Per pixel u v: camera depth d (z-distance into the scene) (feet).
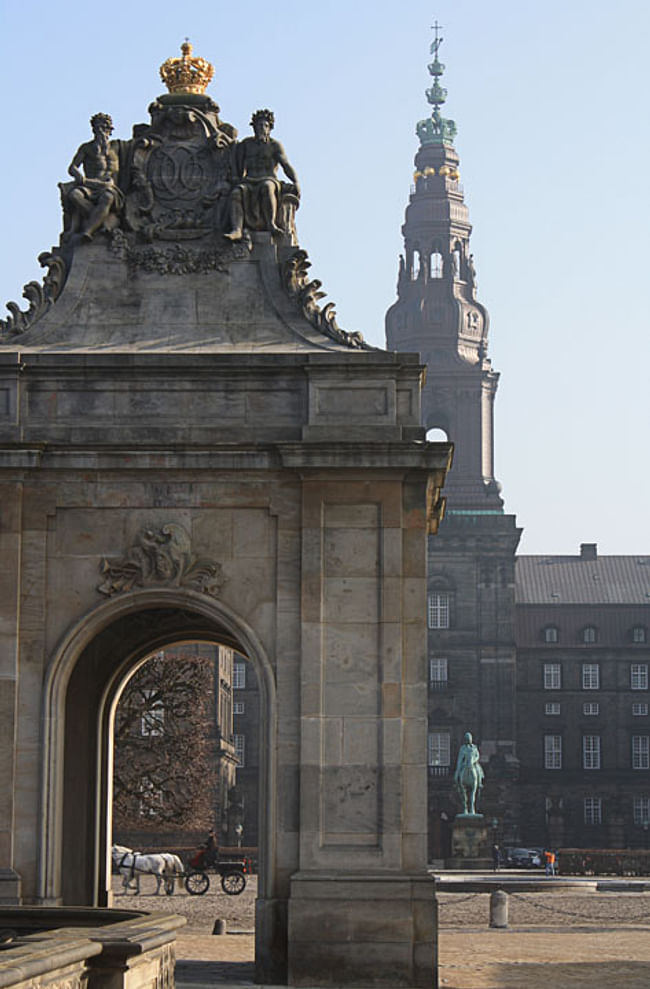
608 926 228.43
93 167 150.20
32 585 140.87
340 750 138.00
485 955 172.65
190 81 154.20
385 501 140.46
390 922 134.62
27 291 148.66
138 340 146.82
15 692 139.33
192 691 302.04
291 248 150.00
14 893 136.56
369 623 139.44
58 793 139.64
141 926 98.43
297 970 134.10
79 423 143.13
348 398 142.20
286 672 139.54
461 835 481.46
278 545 140.87
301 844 136.46
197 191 150.30
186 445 140.97
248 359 143.02
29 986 77.71
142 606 141.28
